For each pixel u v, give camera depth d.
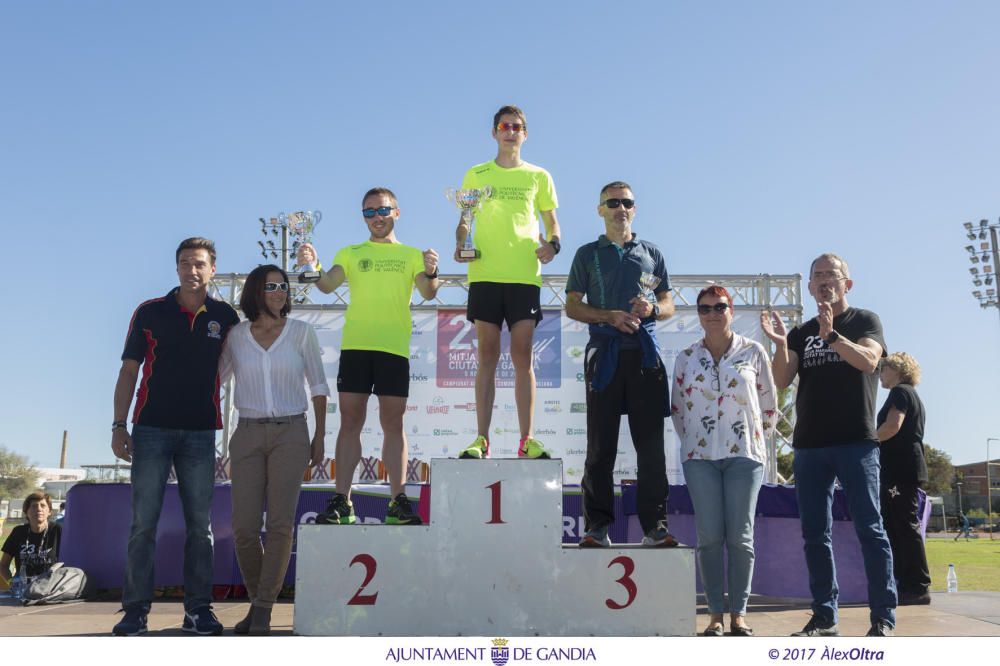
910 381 5.48
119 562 6.20
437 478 3.53
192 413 3.87
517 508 3.52
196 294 4.02
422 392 10.41
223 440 10.25
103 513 6.25
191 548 3.88
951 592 6.20
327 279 4.41
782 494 5.89
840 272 3.95
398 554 3.51
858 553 5.61
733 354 3.88
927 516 5.64
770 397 3.93
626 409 3.91
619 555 3.50
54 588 5.64
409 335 4.48
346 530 3.53
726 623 4.47
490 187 4.32
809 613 4.95
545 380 10.36
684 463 3.85
